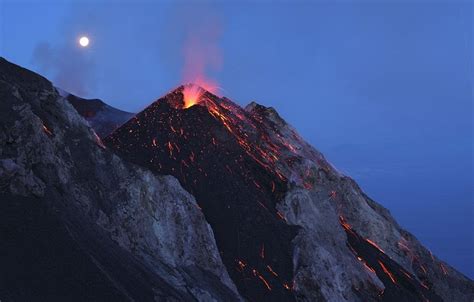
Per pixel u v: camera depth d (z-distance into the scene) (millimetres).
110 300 18344
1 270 17438
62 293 17750
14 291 17078
